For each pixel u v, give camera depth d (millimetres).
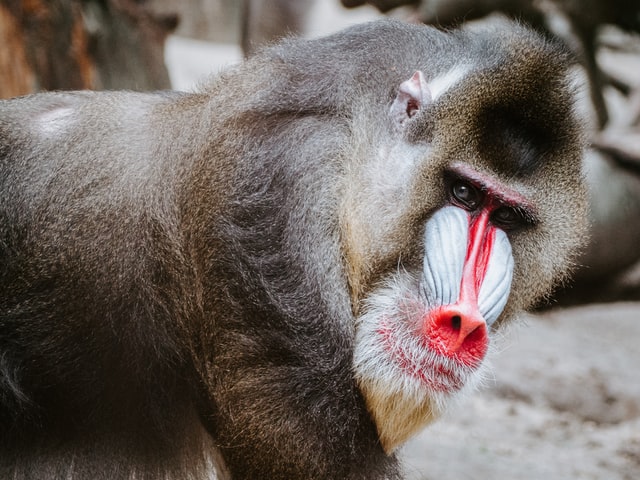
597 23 13547
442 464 8961
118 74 10969
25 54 10062
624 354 12984
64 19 10305
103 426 5828
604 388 11648
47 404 5766
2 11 9906
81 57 10477
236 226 5293
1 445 5816
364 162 5461
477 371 5559
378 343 5414
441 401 5391
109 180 5570
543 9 13023
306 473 5344
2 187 5711
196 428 5992
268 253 5270
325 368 5297
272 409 5289
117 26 10914
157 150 5605
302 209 5285
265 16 12703
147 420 5832
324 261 5316
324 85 5504
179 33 25953
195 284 5441
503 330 6016
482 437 10148
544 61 5551
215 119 5512
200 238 5371
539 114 5531
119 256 5512
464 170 5438
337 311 5344
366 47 5715
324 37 5844
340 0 12422
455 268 5363
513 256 5738
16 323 5625
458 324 5336
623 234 12617
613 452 10297
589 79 13992
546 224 5707
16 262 5617
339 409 5344
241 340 5309
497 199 5496
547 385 11578
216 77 5887
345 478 5406
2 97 9977
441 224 5430
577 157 5785
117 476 5844
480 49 5781
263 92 5496
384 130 5547
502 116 5504
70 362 5648
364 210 5438
